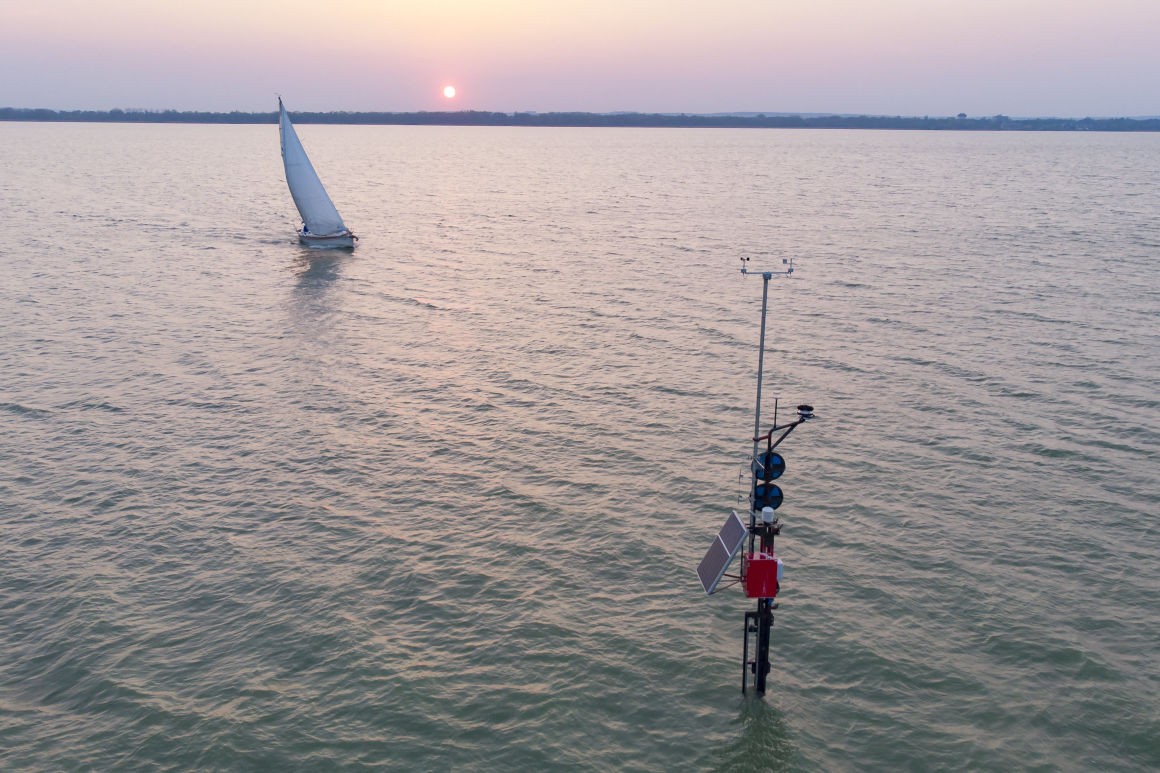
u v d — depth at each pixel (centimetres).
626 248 10581
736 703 2648
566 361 5959
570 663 2825
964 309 7138
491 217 13850
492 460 4372
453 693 2692
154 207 14638
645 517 3791
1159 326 6500
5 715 2605
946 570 3328
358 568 3391
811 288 8050
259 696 2681
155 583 3300
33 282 8412
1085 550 3447
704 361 5906
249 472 4241
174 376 5675
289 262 9856
